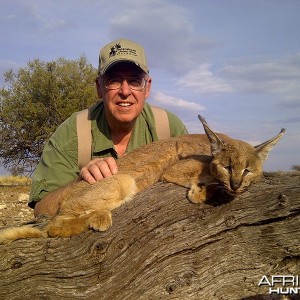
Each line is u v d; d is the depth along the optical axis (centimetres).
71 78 482
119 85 108
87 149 112
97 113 115
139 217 77
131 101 109
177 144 96
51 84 464
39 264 76
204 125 85
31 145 471
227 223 76
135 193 89
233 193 77
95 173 88
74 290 75
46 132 464
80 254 76
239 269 76
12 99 462
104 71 107
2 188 376
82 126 113
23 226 83
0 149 468
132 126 115
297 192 74
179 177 82
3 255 77
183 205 78
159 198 79
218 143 83
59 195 94
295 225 74
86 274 75
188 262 75
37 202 107
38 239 79
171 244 75
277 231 75
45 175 108
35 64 475
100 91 116
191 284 75
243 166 78
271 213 74
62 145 110
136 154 95
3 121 464
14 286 76
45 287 75
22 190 365
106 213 79
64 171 108
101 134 113
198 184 79
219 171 79
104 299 74
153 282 74
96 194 84
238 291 76
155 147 96
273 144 85
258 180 81
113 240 76
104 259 75
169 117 121
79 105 473
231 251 76
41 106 464
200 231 76
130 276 75
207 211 77
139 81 109
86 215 80
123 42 109
